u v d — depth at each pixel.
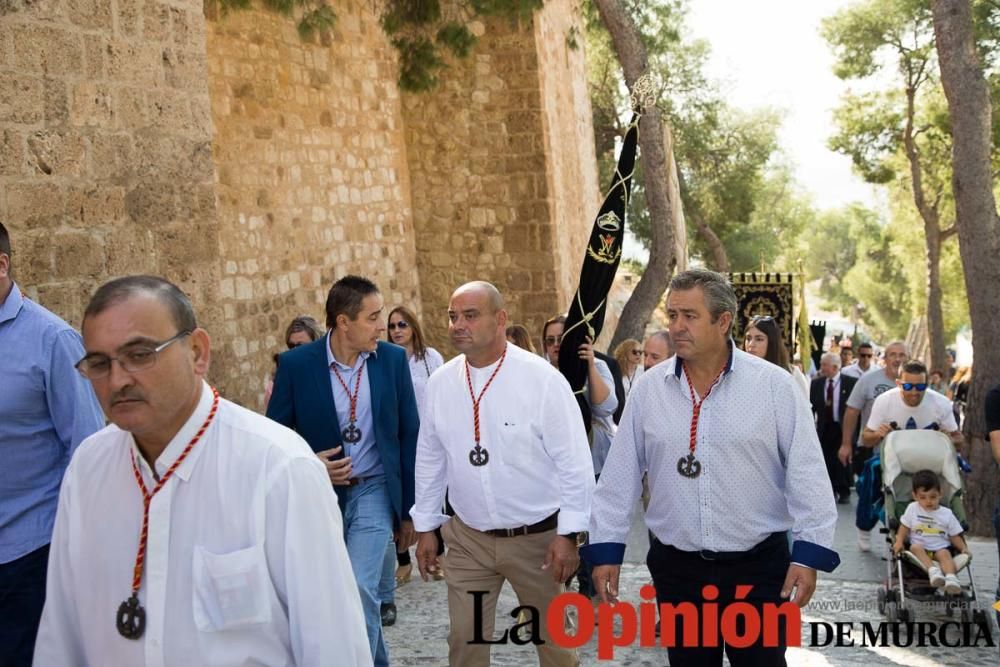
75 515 2.41
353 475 5.22
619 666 5.73
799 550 3.82
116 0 6.07
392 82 15.55
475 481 4.57
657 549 4.16
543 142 15.58
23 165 5.51
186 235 6.56
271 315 12.52
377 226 15.05
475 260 15.95
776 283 15.55
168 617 2.29
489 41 15.56
